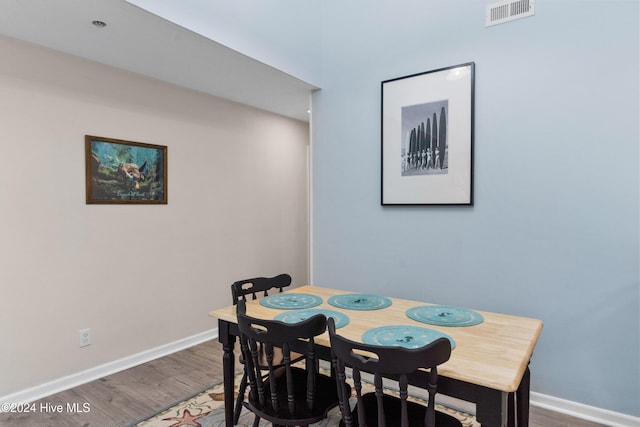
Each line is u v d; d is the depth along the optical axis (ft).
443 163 8.73
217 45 7.98
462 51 8.45
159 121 10.32
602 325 7.17
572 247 7.38
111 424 7.16
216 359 10.25
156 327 10.37
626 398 7.01
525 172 7.80
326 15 10.61
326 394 5.74
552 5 7.42
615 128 6.92
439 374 4.23
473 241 8.45
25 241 7.89
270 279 8.14
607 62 6.95
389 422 4.94
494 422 4.06
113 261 9.39
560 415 7.48
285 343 5.11
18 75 7.76
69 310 8.61
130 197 9.70
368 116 9.86
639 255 6.80
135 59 8.76
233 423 6.60
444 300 8.87
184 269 11.05
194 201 11.29
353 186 10.20
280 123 14.23
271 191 13.91
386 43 9.52
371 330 5.42
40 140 8.08
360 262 10.13
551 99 7.48
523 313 7.93
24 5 6.38
